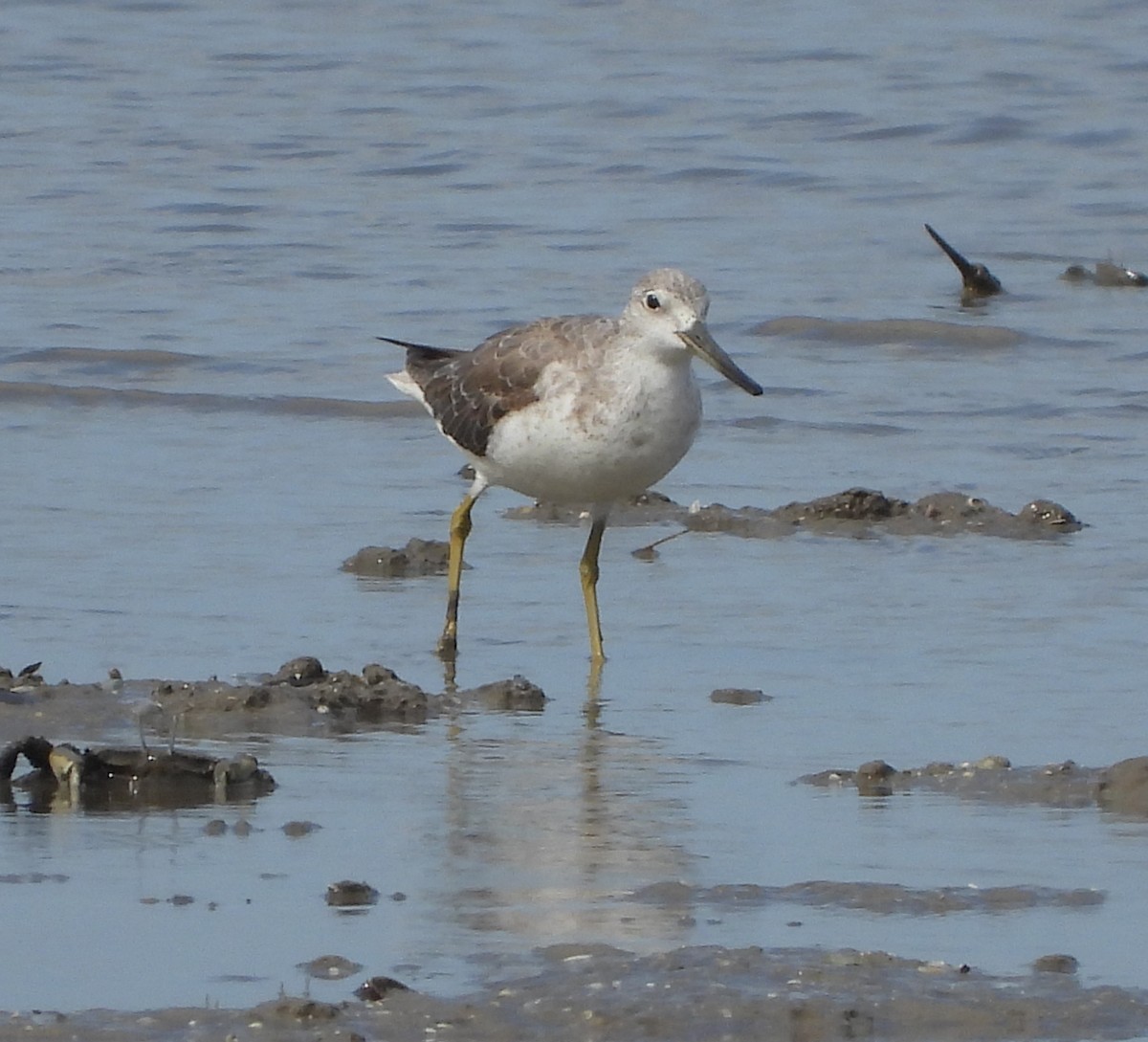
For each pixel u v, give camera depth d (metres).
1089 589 15.12
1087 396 21.11
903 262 26.38
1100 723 12.17
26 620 14.22
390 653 13.91
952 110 32.81
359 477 18.42
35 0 40.25
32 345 22.42
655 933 8.98
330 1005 8.12
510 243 26.97
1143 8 38.72
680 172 30.30
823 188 29.70
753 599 15.16
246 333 23.12
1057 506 16.95
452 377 14.86
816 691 12.98
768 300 24.56
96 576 15.30
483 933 8.98
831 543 16.56
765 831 10.35
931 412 20.62
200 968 8.62
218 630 14.17
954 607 14.80
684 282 13.79
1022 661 13.49
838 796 10.92
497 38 37.94
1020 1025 8.05
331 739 12.02
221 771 11.09
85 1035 7.94
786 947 8.75
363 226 27.73
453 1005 8.17
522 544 16.66
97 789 11.05
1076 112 32.75
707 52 36.78
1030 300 24.69
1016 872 9.70
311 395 20.94
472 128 32.59
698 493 18.16
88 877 9.69
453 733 12.16
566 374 14.02
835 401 21.05
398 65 36.34
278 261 26.08
